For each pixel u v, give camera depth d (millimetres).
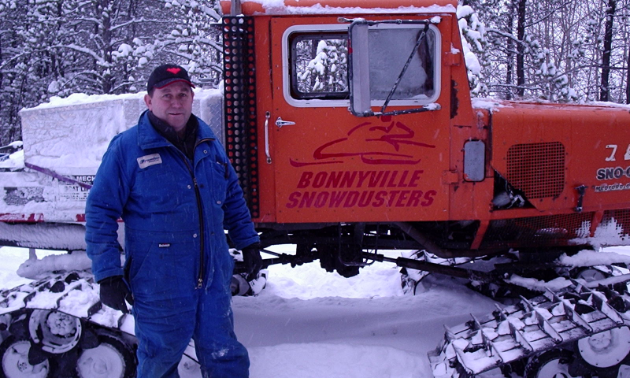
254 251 2840
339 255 3643
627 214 3680
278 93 3207
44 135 3471
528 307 3295
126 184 2377
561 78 9727
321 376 3162
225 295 2635
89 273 3418
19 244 3580
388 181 3258
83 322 3029
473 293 4637
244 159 3205
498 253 3957
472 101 3555
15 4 11492
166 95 2361
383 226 4047
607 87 14289
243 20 3137
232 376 2688
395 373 3227
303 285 5844
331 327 3971
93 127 3449
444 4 3150
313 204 3281
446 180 3256
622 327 3090
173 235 2406
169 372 2666
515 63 12547
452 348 3141
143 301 2455
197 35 9023
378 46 3203
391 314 4211
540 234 3641
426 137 3234
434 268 3910
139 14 13125
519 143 3354
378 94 3230
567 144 3436
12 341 3119
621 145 3514
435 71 3199
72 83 11414
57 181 3457
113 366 3137
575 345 3053
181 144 2471
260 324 4035
